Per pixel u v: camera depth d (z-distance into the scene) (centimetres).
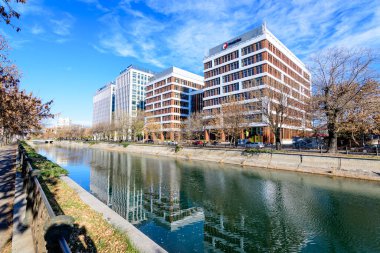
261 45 5544
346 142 3772
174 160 4328
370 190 1917
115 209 1639
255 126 5484
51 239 345
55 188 1287
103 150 7169
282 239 1130
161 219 1434
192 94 9475
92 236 760
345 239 1116
